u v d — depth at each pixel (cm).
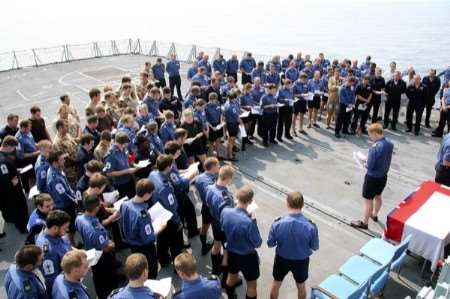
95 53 2639
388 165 690
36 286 391
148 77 1247
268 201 838
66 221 450
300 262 493
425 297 427
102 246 498
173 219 598
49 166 625
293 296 575
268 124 1095
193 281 378
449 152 714
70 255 379
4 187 700
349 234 725
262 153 1081
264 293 584
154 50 2653
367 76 1188
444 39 5300
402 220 589
